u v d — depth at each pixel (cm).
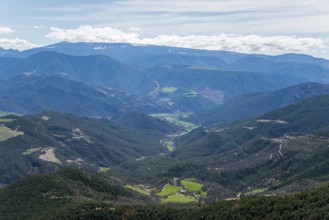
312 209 16888
